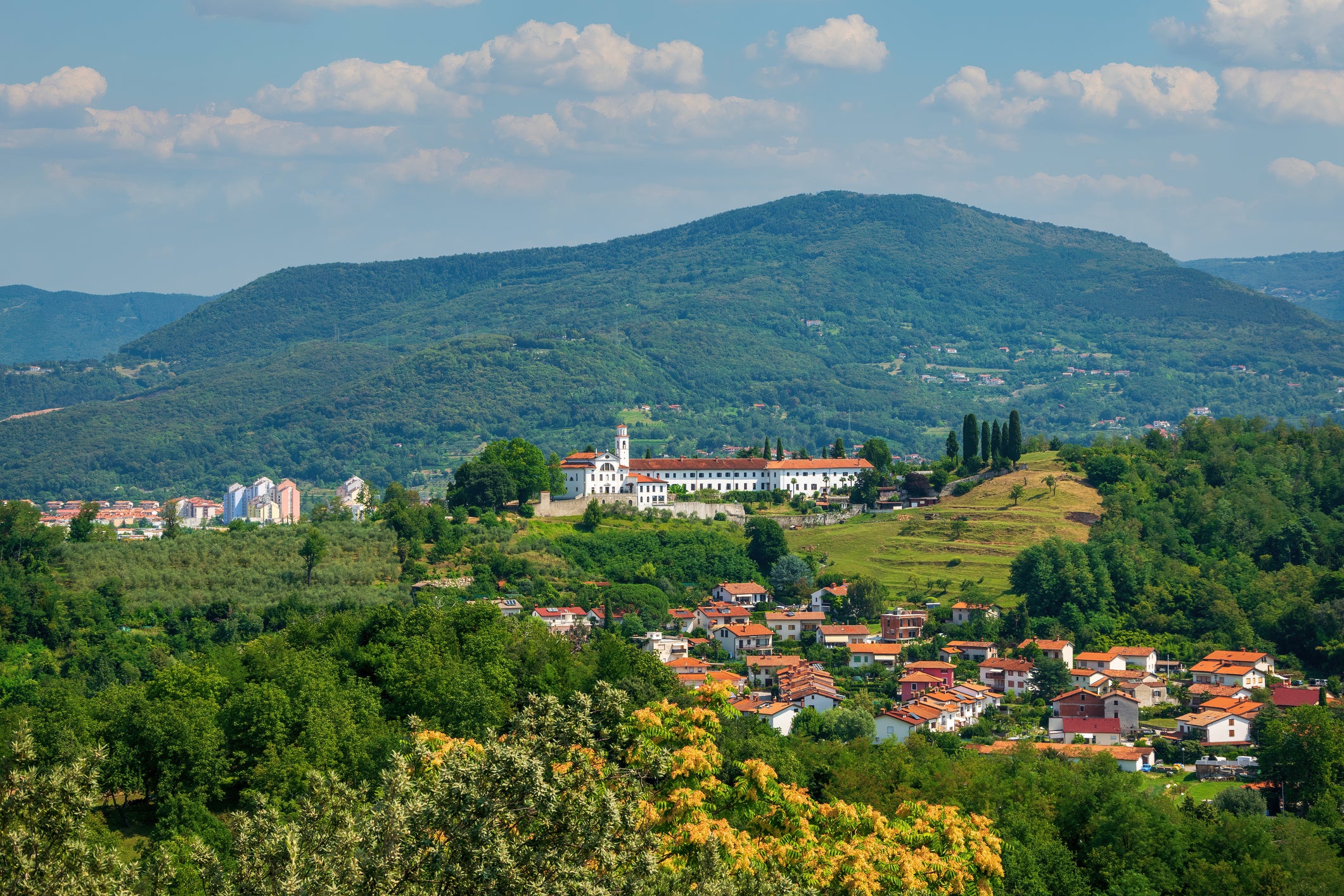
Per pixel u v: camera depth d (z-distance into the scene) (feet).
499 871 289.53
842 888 412.98
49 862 300.81
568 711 344.08
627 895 310.45
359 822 316.19
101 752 325.62
